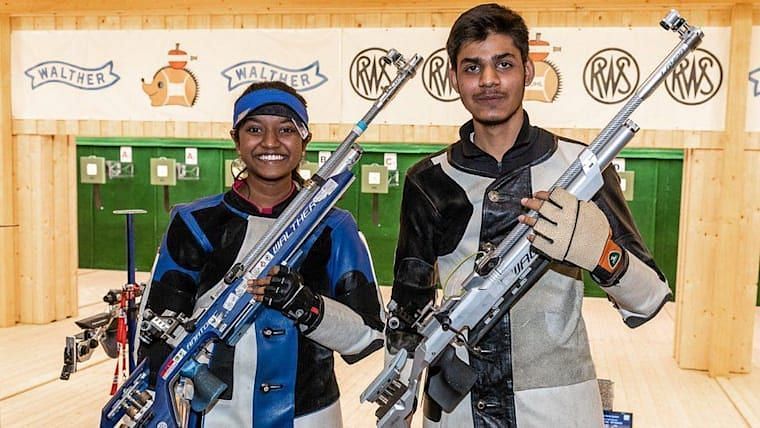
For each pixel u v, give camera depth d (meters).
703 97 4.37
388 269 7.04
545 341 1.53
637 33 4.33
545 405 1.52
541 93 4.44
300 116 1.77
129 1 4.75
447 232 1.60
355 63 4.64
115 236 7.74
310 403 1.79
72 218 5.82
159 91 4.93
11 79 5.30
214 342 1.67
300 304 1.62
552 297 1.54
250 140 1.75
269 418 1.75
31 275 5.59
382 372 1.48
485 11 1.49
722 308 4.45
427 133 4.61
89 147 7.60
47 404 3.77
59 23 5.10
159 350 1.73
